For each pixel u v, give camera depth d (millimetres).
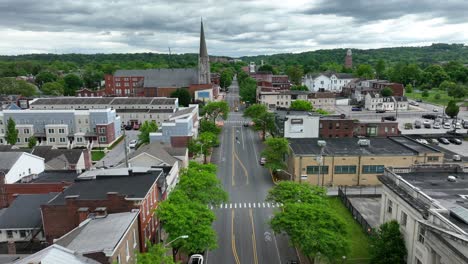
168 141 93500
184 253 48438
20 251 40938
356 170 72750
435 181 46062
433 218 34812
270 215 60781
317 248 39000
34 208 48000
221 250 49531
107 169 55875
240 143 111188
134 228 39156
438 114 154125
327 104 160875
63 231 41906
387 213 47562
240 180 78438
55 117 112438
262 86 184000
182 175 56469
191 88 185625
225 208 63688
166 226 40719
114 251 31781
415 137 111125
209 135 94625
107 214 40750
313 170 72562
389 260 40531
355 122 99375
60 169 70812
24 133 111438
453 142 106625
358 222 57125
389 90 180500
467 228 32062
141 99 144875
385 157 72125
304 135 93812
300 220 41188
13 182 60281
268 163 78875
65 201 41906
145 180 48781
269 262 46594
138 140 111062
